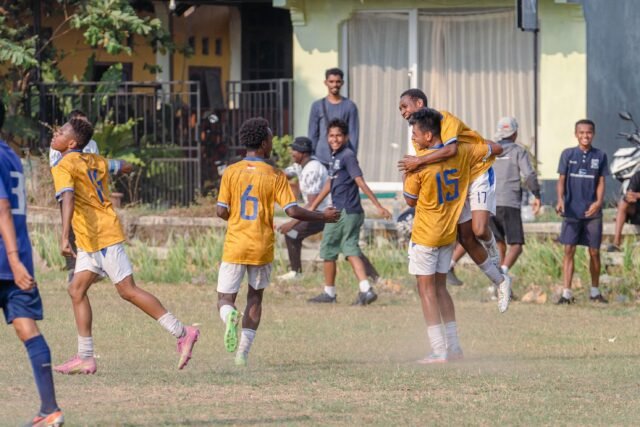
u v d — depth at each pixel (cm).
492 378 2812
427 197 3055
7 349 3244
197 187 6481
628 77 6381
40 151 6259
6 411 2350
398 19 6481
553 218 5534
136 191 6388
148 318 3994
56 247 5384
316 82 6469
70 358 3105
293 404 2441
